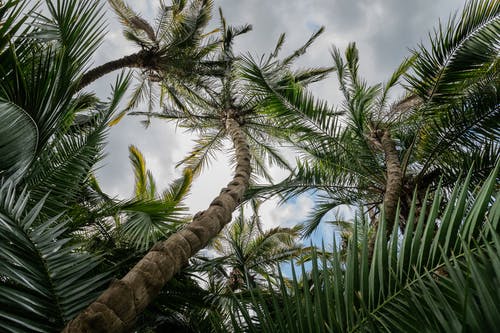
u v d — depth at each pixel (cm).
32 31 298
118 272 480
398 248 222
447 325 150
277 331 199
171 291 489
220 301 475
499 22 529
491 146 573
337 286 199
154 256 329
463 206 191
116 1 1128
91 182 636
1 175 255
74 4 303
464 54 563
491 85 593
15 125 247
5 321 202
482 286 142
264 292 458
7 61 274
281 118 709
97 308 238
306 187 712
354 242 212
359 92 749
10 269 203
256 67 647
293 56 1123
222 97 1134
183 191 816
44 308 216
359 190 723
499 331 133
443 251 167
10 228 208
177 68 1103
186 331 487
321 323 187
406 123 793
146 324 469
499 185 514
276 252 792
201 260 660
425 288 164
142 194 731
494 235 155
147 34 1129
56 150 425
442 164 625
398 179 612
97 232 555
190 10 1156
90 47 299
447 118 623
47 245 224
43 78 259
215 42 1224
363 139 737
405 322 174
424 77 604
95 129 454
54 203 402
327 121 697
